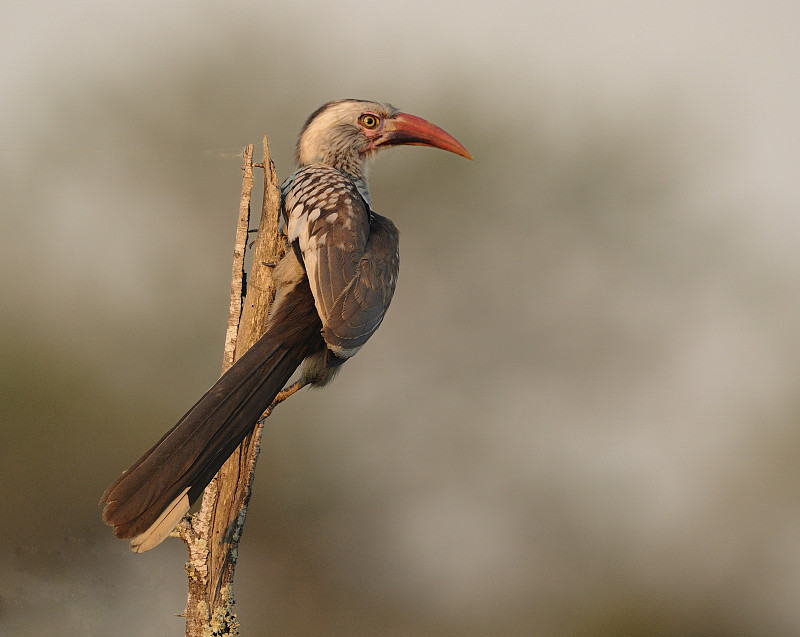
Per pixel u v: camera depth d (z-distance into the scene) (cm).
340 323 649
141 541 551
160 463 568
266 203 688
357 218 709
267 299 684
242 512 646
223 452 588
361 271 682
